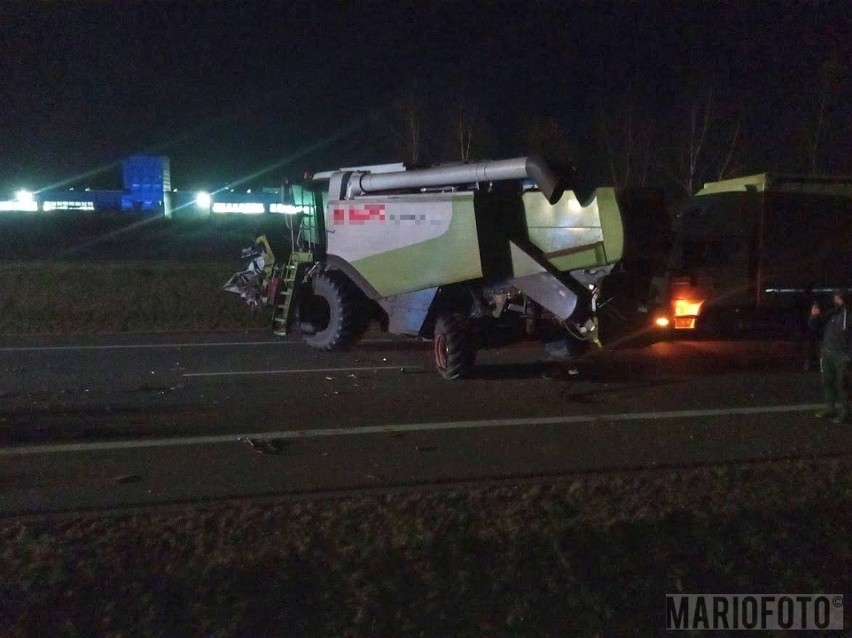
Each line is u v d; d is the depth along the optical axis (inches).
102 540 235.1
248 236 1332.4
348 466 323.3
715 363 553.9
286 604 204.4
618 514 254.5
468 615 204.5
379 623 199.3
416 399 441.4
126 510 269.4
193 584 210.2
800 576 228.5
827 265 561.3
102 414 405.7
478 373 514.6
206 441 358.6
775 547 239.8
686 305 540.7
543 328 490.9
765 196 547.5
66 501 281.9
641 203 445.4
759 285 548.4
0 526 251.3
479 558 226.8
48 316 740.0
